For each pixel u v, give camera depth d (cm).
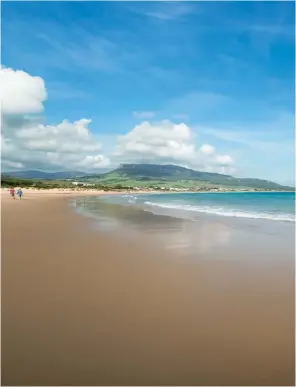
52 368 349
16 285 621
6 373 339
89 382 328
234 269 757
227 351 388
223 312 503
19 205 3123
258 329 445
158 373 344
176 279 674
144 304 531
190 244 1069
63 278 670
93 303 532
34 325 448
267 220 1873
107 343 402
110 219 1866
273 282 658
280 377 339
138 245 1045
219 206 3600
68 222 1667
